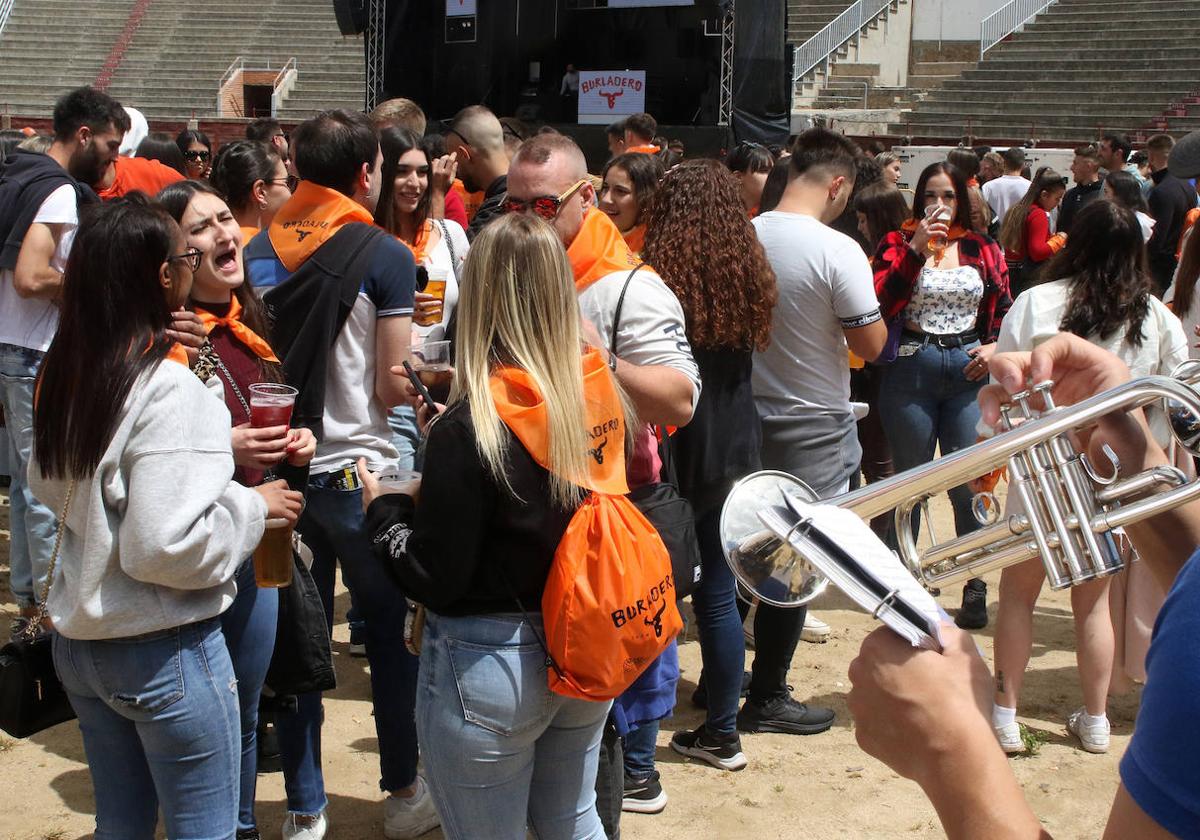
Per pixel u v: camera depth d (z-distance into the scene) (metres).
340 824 3.65
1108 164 11.06
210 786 2.47
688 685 4.70
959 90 24.80
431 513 2.26
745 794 3.88
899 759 1.11
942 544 1.52
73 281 2.27
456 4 16.33
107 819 2.53
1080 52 24.53
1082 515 1.35
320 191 3.43
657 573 2.35
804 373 4.12
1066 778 4.05
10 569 5.34
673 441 3.67
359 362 3.40
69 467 2.28
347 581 3.52
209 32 28.00
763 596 1.36
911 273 4.79
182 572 2.27
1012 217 8.99
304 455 2.85
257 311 3.14
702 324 3.57
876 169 6.41
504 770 2.35
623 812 3.73
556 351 2.30
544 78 16.97
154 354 2.29
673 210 3.65
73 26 28.36
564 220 3.27
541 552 2.29
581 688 2.28
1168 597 0.96
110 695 2.36
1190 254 4.54
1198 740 0.88
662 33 16.30
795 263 4.02
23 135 5.67
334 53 27.36
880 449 5.93
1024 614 4.16
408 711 3.48
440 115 16.95
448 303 4.69
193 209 2.94
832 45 26.47
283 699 3.24
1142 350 3.99
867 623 5.43
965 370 5.00
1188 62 23.14
